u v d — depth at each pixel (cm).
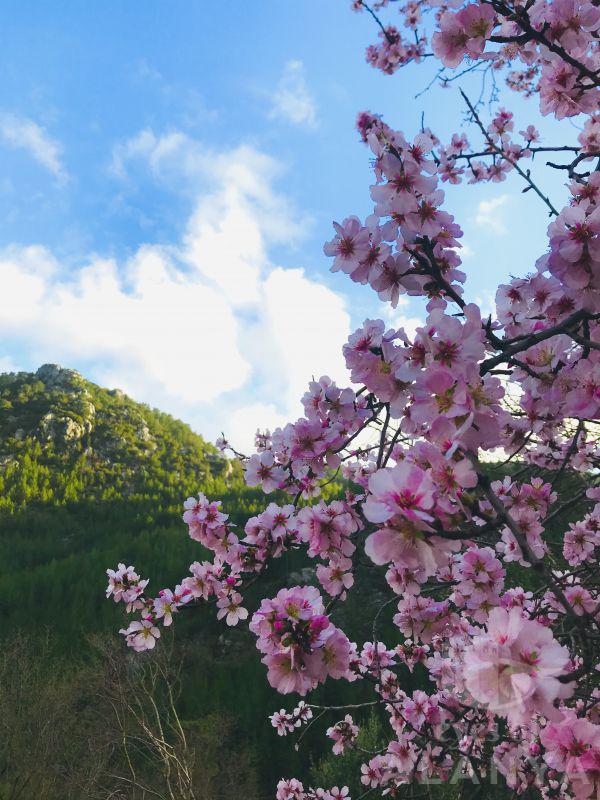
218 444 333
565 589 276
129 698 1300
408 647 401
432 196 172
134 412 10594
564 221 151
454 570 309
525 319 201
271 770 1622
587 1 184
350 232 179
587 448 336
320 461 248
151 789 1134
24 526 5806
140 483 8238
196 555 3616
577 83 231
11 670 1527
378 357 179
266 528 275
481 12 186
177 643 2308
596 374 170
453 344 133
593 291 150
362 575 1508
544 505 253
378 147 170
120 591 311
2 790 1162
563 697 95
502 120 448
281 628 148
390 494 107
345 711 1557
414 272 175
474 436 120
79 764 1245
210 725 1669
